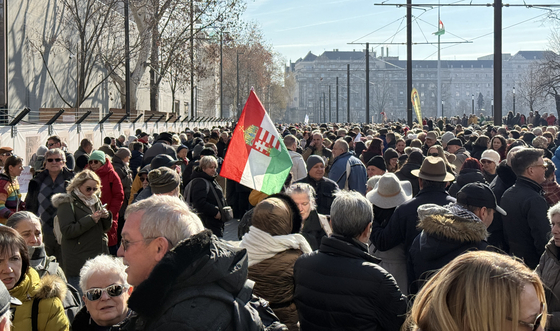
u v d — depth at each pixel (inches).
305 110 6860.2
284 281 155.6
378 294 132.8
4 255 132.6
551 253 156.6
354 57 6796.3
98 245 254.1
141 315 83.7
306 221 221.1
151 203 96.1
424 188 207.8
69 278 250.2
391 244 204.2
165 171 242.4
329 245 141.9
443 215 167.3
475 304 64.0
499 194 253.0
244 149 210.7
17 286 136.9
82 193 252.8
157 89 1531.7
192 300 85.5
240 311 89.4
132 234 93.8
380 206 219.8
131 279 94.4
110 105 1663.4
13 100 1160.8
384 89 6589.6
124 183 401.1
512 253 218.7
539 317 64.5
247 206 501.7
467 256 68.2
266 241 156.8
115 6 1409.9
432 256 164.2
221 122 2332.7
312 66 6904.5
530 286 64.8
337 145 366.9
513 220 215.9
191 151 636.7
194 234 88.4
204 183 298.2
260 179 210.4
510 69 6983.3
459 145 466.9
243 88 3361.2
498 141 464.8
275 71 4217.5
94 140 866.8
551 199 256.7
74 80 1434.5
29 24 1221.1
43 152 403.9
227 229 470.9
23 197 461.4
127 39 1170.6
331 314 135.9
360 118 6692.9
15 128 631.8
